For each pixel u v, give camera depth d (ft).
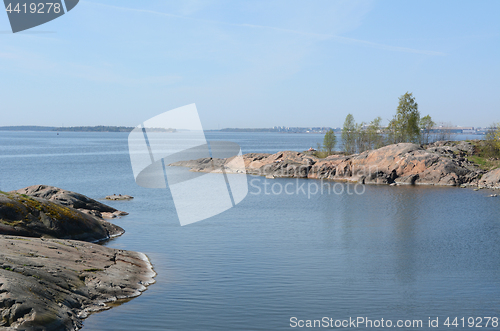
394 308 60.80
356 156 291.79
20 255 60.90
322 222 135.23
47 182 260.21
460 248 99.96
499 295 67.05
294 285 70.44
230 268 80.59
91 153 575.38
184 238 108.37
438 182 251.80
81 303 56.54
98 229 105.81
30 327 44.65
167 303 60.70
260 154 351.46
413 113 365.40
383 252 95.45
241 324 53.62
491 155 308.40
